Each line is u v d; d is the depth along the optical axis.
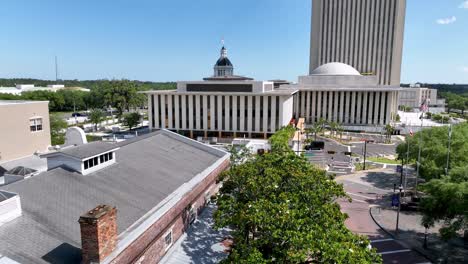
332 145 79.44
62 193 16.86
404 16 123.81
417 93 182.75
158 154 27.83
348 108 105.75
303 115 111.06
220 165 30.34
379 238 30.92
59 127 69.06
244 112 83.00
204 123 85.88
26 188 16.19
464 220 24.25
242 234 17.19
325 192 20.67
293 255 14.34
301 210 17.14
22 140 41.72
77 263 12.62
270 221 15.65
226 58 121.56
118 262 13.33
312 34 136.75
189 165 27.62
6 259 10.64
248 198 20.44
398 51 125.44
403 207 37.84
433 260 26.66
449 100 187.12
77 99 161.25
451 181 25.45
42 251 12.43
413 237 30.88
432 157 37.62
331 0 129.88
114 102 123.88
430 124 113.56
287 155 26.23
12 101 44.78
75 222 14.98
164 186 21.86
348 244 14.98
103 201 17.41
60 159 19.72
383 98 101.69
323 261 14.42
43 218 14.38
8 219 13.37
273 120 81.12
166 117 88.62
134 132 93.12
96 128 102.19
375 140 86.75
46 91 158.00
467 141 36.00
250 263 14.17
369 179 50.56
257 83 81.31
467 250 28.27
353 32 128.25
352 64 130.00
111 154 22.16
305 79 114.75
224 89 83.75
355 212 37.41
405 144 44.56
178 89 86.62
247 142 70.00
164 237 18.36
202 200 25.38
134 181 21.05
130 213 17.14
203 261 18.28
